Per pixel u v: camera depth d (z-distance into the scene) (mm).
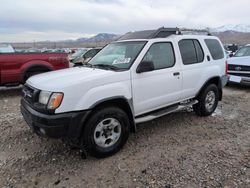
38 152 3812
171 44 4676
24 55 7625
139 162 3484
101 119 3494
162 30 4785
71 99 3260
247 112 5883
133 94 3932
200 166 3330
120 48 4531
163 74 4387
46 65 7926
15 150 3879
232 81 8773
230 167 3289
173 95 4652
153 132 4586
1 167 3371
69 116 3238
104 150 3578
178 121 5195
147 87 4125
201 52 5297
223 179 3016
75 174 3211
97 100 3428
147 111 4262
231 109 6152
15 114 5746
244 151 3771
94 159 3594
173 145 4020
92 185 2977
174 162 3457
